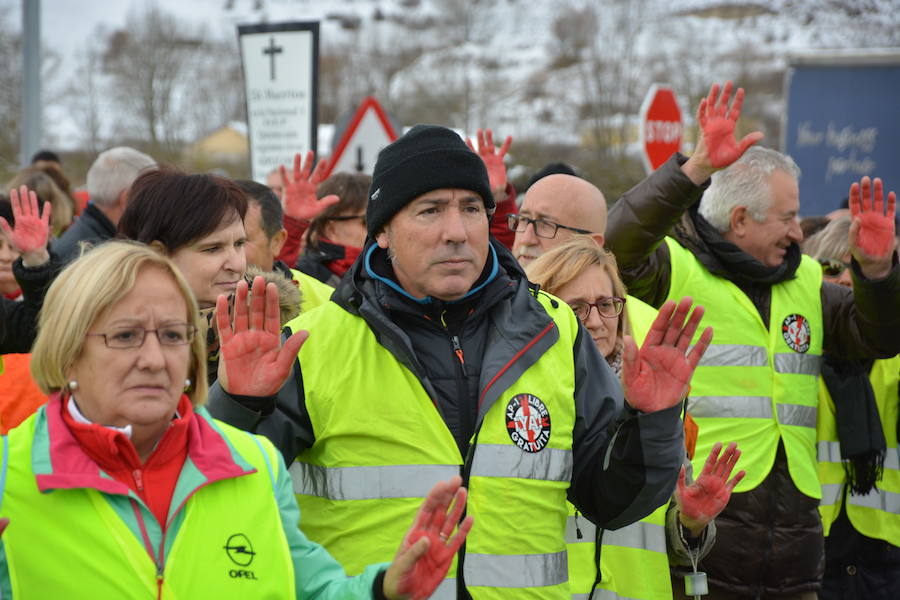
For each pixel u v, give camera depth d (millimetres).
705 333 2932
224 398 2855
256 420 2873
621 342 4152
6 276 5121
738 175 4965
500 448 3148
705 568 4820
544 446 3189
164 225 3691
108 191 5949
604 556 3873
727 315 4945
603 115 38094
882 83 14102
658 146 10211
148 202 3730
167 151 31938
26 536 2369
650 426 2945
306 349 3238
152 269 2523
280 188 7852
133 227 3748
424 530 2469
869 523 5539
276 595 2518
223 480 2555
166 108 33281
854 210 4723
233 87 41062
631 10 42625
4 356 4004
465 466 3158
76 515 2402
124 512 2441
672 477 3021
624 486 3047
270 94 8016
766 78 39562
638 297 4934
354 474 3158
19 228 4488
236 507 2543
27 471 2410
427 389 3174
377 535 3125
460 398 3219
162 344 2502
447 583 3098
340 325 3279
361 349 3238
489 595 3094
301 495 3256
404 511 3125
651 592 3826
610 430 3096
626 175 26828
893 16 32625
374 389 3189
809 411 4980
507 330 3246
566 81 42531
